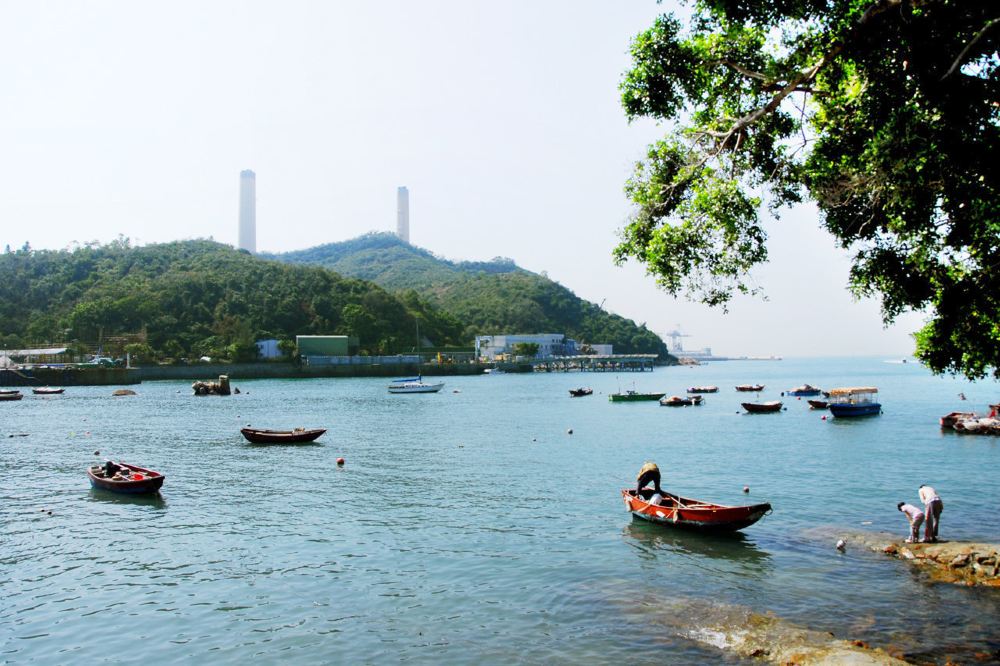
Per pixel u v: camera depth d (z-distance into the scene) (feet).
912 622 48.62
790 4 45.55
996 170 39.81
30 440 168.35
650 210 57.62
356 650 46.14
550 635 47.91
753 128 54.95
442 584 59.00
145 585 59.72
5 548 71.67
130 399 323.57
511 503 91.25
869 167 44.27
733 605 52.60
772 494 95.35
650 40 55.16
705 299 58.70
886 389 392.47
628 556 66.13
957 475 108.27
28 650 47.21
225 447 154.10
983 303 47.44
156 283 634.84
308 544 72.02
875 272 52.75
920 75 41.57
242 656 45.62
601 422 211.20
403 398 335.67
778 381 545.44
